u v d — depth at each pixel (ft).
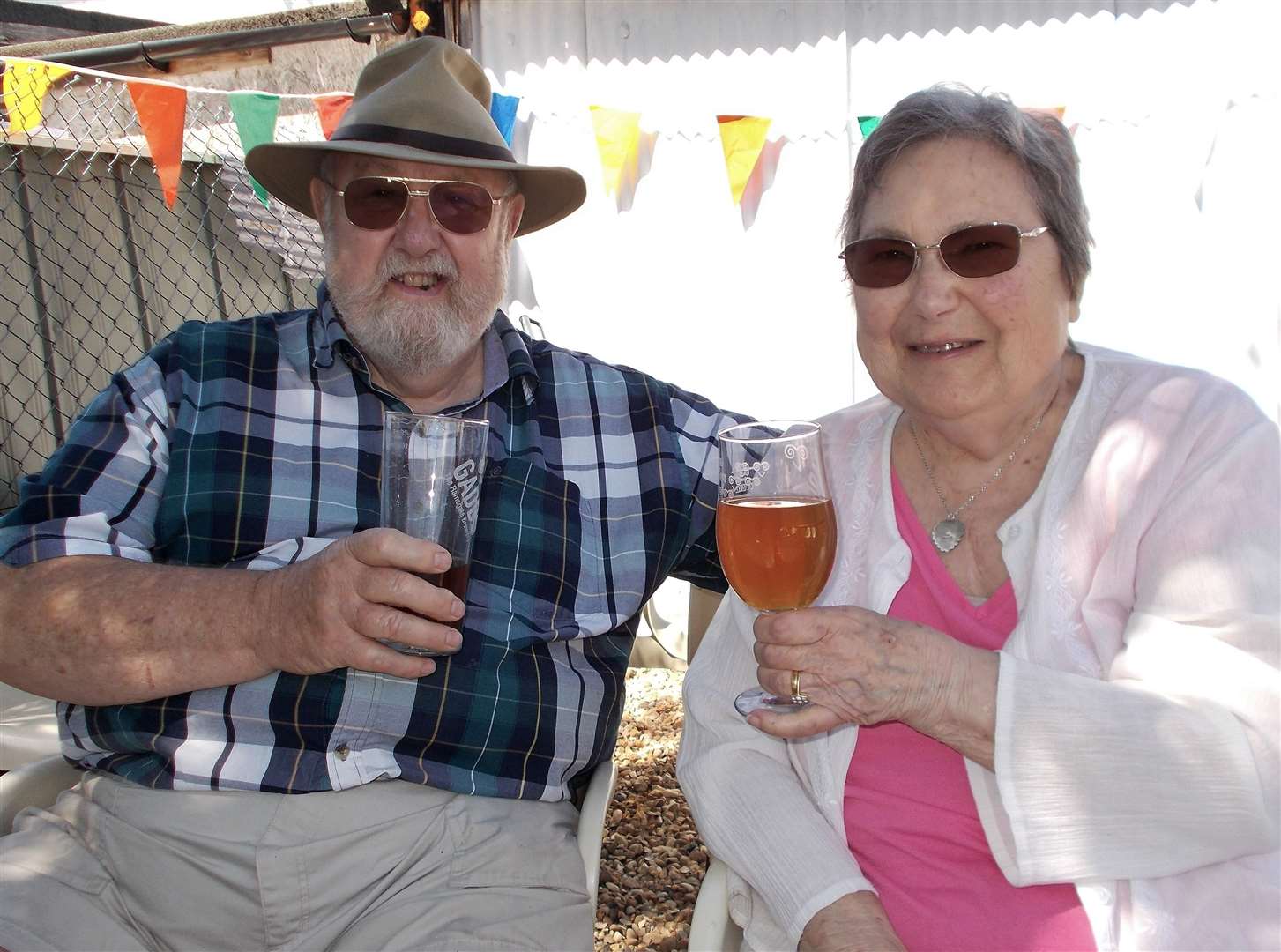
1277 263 14.11
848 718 4.94
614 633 7.38
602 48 16.01
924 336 5.32
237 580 6.07
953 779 5.35
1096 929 4.72
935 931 5.10
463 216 7.20
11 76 11.61
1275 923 4.56
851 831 5.51
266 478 6.94
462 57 8.06
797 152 15.65
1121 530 5.16
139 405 6.95
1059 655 5.16
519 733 6.65
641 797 13.42
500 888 6.22
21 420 16.26
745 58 15.58
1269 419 5.06
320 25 14.53
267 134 12.96
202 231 17.93
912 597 5.74
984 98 5.33
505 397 7.66
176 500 6.83
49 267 16.35
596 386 7.74
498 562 6.93
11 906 5.84
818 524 4.81
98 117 15.65
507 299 17.17
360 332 7.19
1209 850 4.60
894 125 5.40
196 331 7.36
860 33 15.10
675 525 7.42
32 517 6.51
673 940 10.39
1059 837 4.67
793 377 16.29
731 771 5.81
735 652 6.21
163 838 6.14
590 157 16.37
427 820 6.30
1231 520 4.78
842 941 4.91
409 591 5.20
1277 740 4.53
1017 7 14.52
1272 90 13.85
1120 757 4.58
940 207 5.23
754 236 16.05
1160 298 14.60
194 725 6.32
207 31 15.43
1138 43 14.24
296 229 17.47
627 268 16.65
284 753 6.28
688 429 7.72
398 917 5.96
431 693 6.46
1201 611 4.72
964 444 5.71
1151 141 14.35
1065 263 5.33
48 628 6.15
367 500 7.06
